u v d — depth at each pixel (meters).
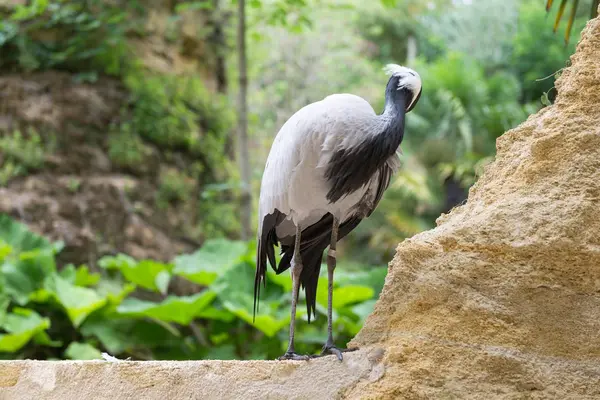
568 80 2.94
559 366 2.63
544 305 2.69
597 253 2.66
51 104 10.04
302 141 2.94
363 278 7.78
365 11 20.92
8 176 9.35
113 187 9.80
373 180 3.14
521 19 16.91
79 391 2.89
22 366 3.01
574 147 2.79
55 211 9.34
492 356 2.63
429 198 16.48
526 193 2.82
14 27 10.09
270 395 2.71
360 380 2.65
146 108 10.61
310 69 17.11
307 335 7.21
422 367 2.61
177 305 7.20
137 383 2.83
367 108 3.00
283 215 3.19
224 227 10.80
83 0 10.71
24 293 7.85
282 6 9.44
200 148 11.06
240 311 6.89
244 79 9.07
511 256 2.74
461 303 2.73
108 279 9.17
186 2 11.75
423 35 21.23
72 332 8.11
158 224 10.05
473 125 16.52
